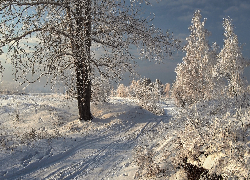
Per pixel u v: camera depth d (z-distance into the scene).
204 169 5.08
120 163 7.93
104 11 11.61
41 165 7.72
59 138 10.64
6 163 7.36
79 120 14.93
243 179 4.03
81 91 14.19
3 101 19.91
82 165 7.80
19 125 13.95
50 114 16.33
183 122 7.18
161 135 10.84
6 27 9.80
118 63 13.03
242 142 4.88
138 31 12.44
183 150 5.92
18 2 9.90
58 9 11.18
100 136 11.79
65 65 13.07
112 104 19.66
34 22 10.13
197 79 19.98
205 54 20.75
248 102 7.44
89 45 13.02
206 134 5.50
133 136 12.05
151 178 6.04
